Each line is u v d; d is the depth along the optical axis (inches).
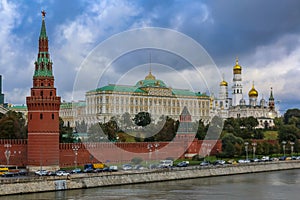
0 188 5570.9
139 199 5551.2
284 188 6555.1
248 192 6181.1
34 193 5812.0
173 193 6023.6
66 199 5447.8
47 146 7101.4
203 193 6048.2
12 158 7480.3
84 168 7450.8
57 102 7175.2
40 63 7180.1
